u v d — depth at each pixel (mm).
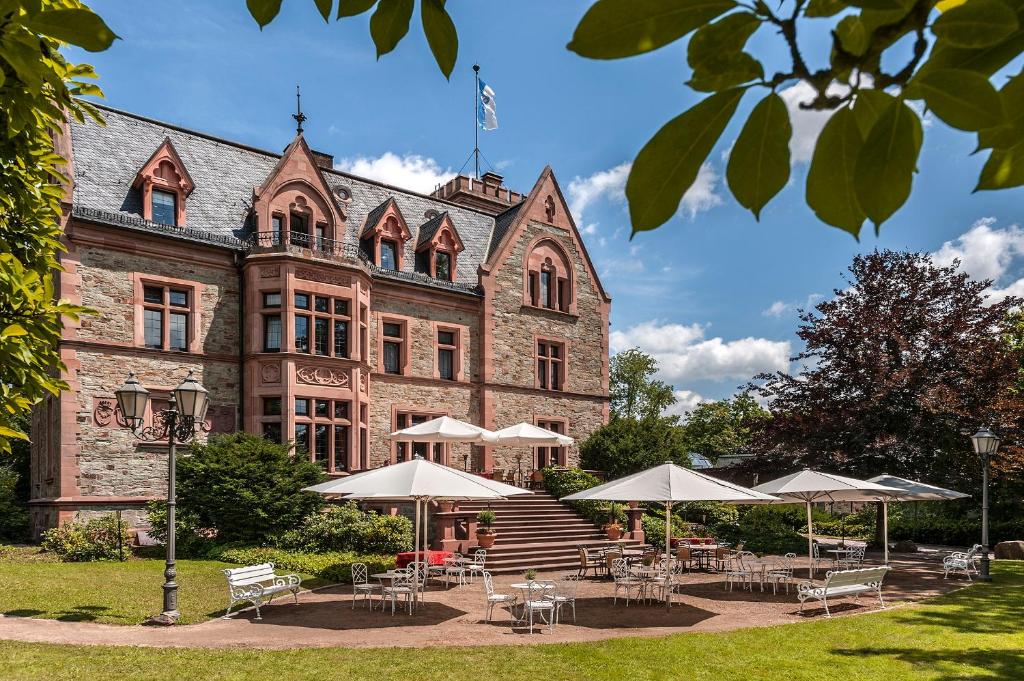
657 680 9617
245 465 21188
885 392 24500
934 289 25859
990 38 1052
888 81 1072
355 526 21547
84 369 21922
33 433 25391
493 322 32031
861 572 15617
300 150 26875
